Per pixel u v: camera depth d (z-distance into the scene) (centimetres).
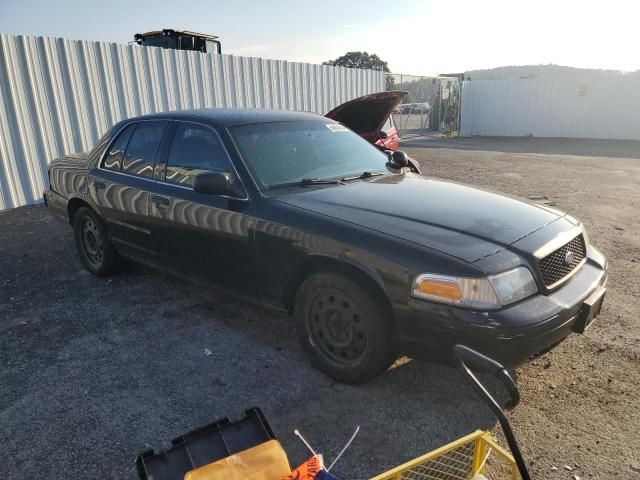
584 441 270
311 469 177
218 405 307
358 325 307
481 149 1780
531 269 286
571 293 299
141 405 308
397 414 296
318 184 382
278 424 288
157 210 421
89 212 508
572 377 328
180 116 434
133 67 991
